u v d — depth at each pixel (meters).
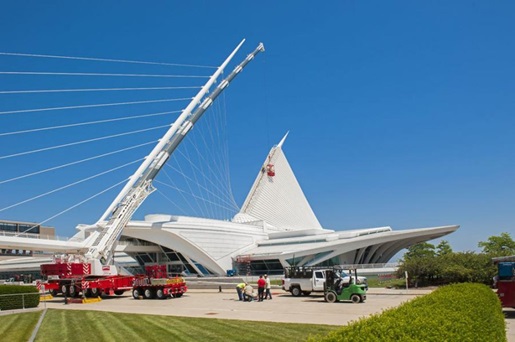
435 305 11.66
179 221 90.44
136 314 28.45
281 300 37.12
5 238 54.78
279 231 108.19
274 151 131.00
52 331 21.22
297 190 134.00
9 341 18.44
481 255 45.38
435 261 45.88
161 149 69.75
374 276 67.19
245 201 124.50
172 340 18.08
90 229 71.88
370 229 93.50
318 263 88.00
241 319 25.05
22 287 34.19
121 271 60.31
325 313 27.62
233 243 95.25
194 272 93.31
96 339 18.72
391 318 9.46
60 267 49.66
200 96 75.88
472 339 8.85
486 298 14.93
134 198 63.78
